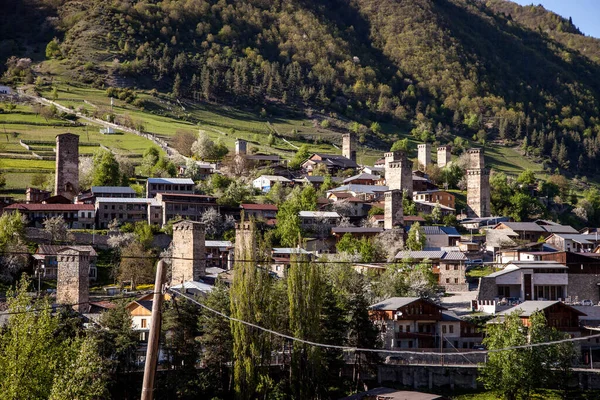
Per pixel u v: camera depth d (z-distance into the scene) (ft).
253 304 529.04
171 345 546.67
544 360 557.74
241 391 512.63
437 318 648.79
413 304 646.33
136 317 588.91
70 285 637.30
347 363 594.24
